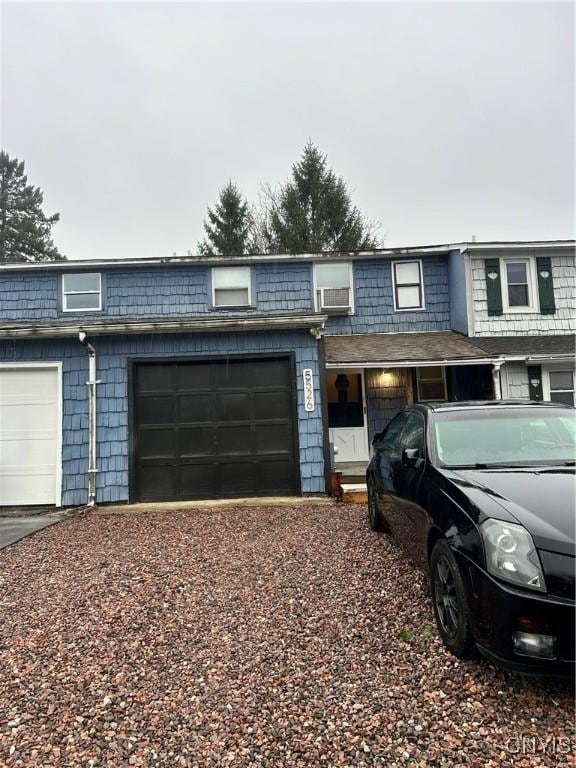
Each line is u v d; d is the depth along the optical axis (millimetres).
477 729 2205
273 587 4020
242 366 8078
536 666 2268
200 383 8008
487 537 2525
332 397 11000
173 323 7699
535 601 2273
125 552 5172
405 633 3146
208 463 7883
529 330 10867
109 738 2229
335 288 11422
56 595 4020
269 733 2234
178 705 2473
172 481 7832
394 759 2039
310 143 22781
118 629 3363
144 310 11031
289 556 4797
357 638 3113
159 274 11188
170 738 2221
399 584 3945
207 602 3771
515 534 2445
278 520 6324
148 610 3660
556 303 10977
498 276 10930
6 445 7777
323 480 7836
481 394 10281
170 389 7965
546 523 2465
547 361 9641
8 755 2125
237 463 7902
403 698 2459
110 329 7664
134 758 2094
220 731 2258
